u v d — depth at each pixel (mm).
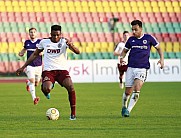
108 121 33938
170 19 121562
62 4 120000
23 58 107000
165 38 118000
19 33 113188
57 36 35031
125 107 37062
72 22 117625
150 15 121750
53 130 29250
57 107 46312
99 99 55594
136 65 36406
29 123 32969
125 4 122438
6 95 63188
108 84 87812
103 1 122000
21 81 97062
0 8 117000
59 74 35062
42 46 35438
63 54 35250
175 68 95312
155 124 32094
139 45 36344
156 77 94812
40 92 70625
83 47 112812
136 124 32125
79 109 43656
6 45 110438
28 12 117562
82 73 94312
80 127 30641
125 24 119250
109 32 117000
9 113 40406
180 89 73250
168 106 46281
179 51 116438
